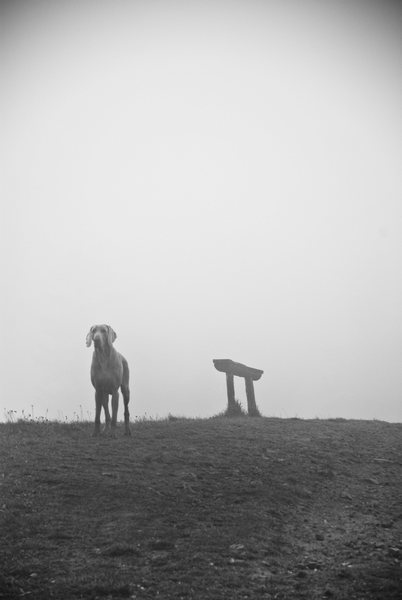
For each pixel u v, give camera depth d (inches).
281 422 782.5
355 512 436.1
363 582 308.5
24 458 509.4
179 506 406.6
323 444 639.8
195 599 280.2
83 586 287.6
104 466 491.2
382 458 603.5
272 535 370.9
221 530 368.5
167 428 681.6
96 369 637.3
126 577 298.4
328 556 349.4
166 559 323.9
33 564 309.9
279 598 287.7
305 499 456.8
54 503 398.6
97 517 379.6
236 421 777.6
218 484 462.0
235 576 308.0
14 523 361.1
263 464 531.8
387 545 366.3
